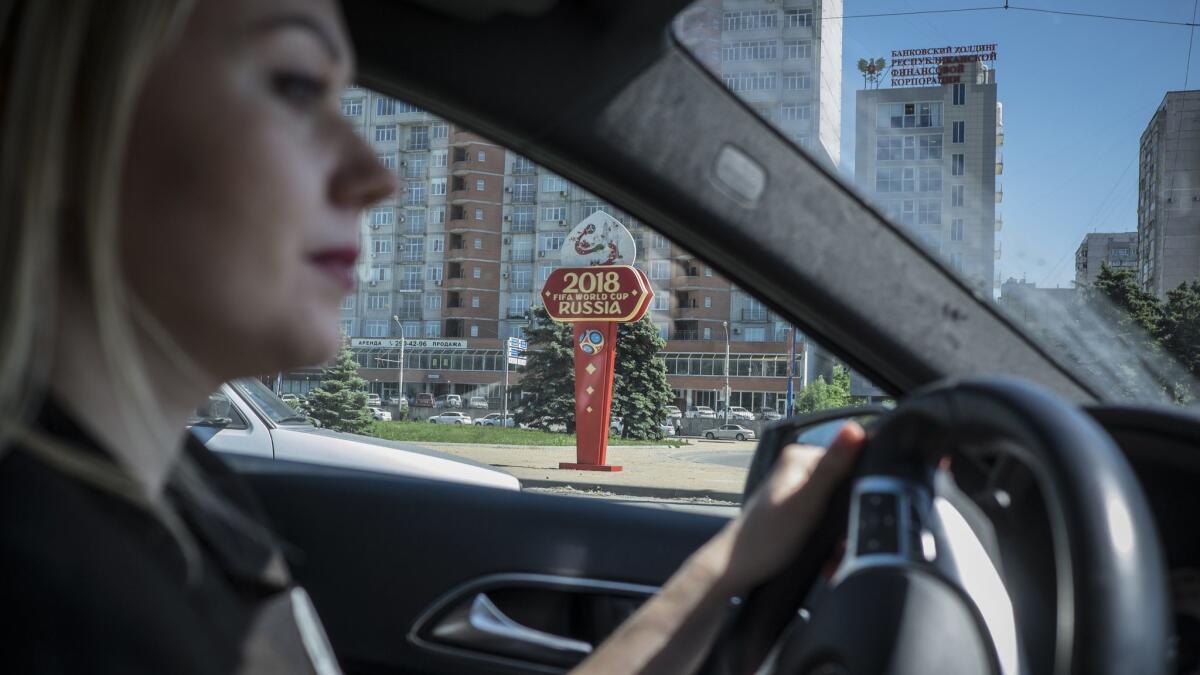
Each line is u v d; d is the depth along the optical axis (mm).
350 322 73938
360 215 486
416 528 1810
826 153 1250
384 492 1858
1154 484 781
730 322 58219
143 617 353
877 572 564
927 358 1269
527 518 1825
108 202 375
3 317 356
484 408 69938
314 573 1805
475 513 1830
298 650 550
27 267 361
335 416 31719
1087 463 427
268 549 565
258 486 1874
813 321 1322
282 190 431
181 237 416
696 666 704
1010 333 1256
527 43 1206
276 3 442
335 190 461
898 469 602
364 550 1808
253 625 504
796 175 1262
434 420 64625
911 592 549
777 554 680
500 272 74125
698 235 1285
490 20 1203
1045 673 701
